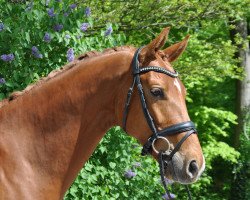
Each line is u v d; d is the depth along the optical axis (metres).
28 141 3.13
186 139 3.03
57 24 5.45
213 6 8.31
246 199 10.85
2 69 5.52
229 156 10.23
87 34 7.06
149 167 6.20
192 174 3.00
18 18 5.48
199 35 10.52
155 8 7.98
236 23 11.27
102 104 3.22
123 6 7.92
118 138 5.75
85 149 3.25
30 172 3.08
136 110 3.13
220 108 11.70
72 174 3.23
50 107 3.19
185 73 8.64
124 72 3.19
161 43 3.17
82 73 3.24
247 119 11.75
